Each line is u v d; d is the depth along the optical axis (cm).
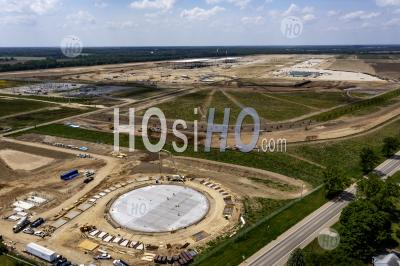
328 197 11444
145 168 14275
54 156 15662
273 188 12481
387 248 8619
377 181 10500
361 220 8225
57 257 8644
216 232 9794
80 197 11888
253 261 8381
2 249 8912
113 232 9862
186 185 12725
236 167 14262
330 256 7762
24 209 11138
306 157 15150
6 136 18425
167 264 8519
